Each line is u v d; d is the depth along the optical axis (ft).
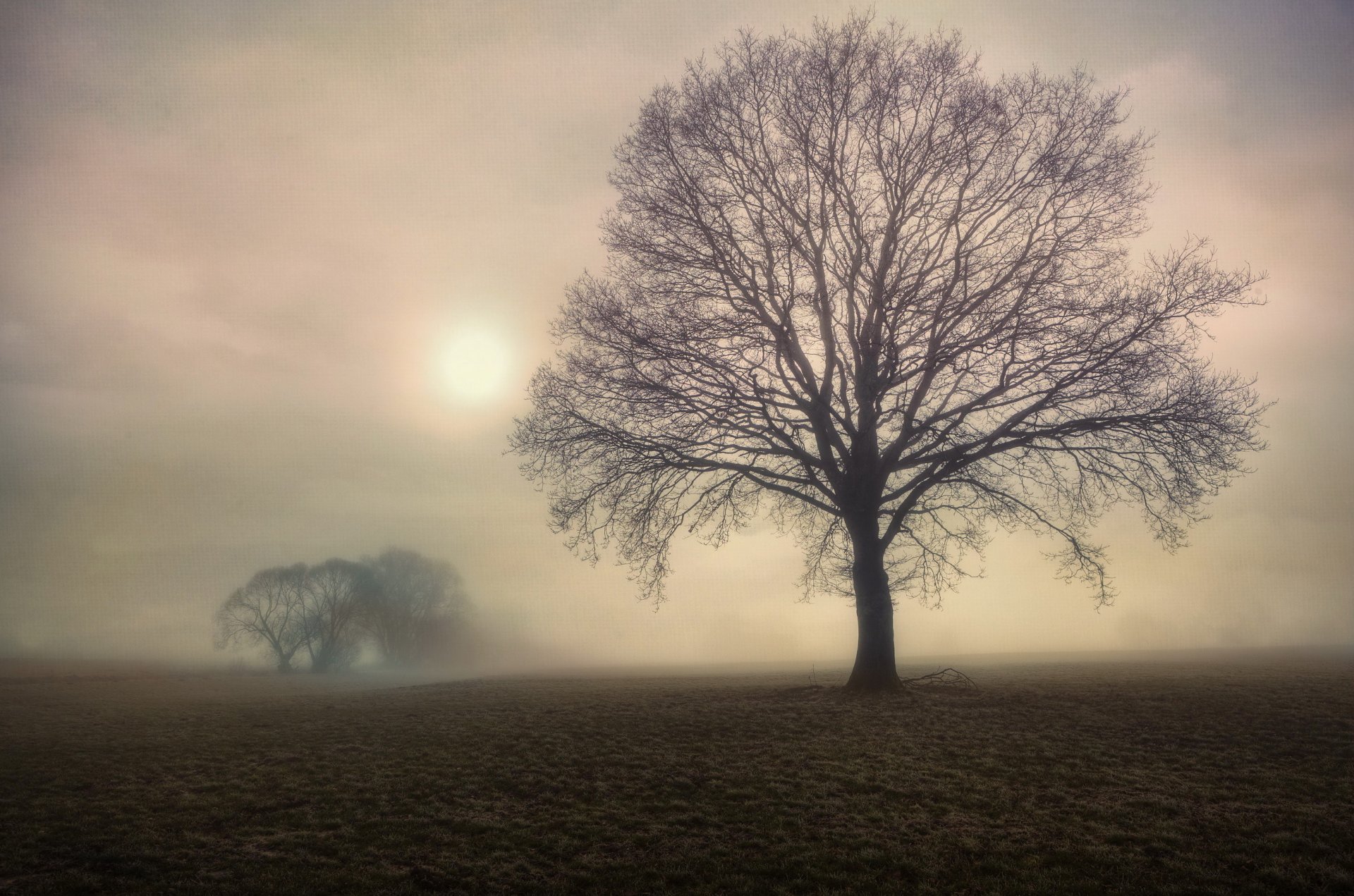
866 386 71.87
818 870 30.45
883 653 69.92
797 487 82.84
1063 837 33.04
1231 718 52.85
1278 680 73.72
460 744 52.37
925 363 68.39
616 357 73.36
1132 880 28.84
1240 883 28.32
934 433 72.23
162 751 52.75
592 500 75.72
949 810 36.73
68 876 30.94
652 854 32.37
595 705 68.80
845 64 73.05
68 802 40.50
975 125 70.28
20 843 34.53
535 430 75.25
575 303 75.05
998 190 71.51
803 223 73.82
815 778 42.11
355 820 37.29
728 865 31.17
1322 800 36.19
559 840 34.12
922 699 63.87
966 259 70.69
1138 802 36.91
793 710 61.16
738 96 75.00
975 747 47.73
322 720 65.67
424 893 29.09
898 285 70.38
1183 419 64.64
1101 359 65.00
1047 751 46.29
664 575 75.77
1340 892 27.43
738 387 73.05
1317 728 49.14
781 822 35.65
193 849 33.78
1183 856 30.71
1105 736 49.52
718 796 39.63
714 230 74.18
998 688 71.20
